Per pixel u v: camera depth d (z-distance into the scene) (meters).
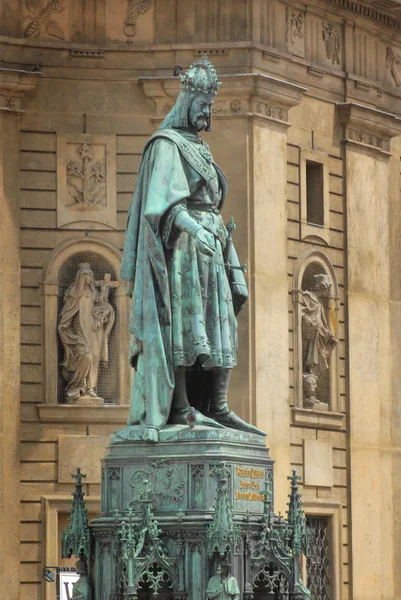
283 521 24.14
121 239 51.97
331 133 55.53
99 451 50.94
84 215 51.88
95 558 23.83
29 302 51.31
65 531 24.03
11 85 51.03
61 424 51.00
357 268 56.12
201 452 23.33
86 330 51.53
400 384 57.69
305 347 54.09
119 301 51.94
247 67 51.62
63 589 46.34
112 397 51.78
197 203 24.56
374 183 57.03
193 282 23.98
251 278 51.16
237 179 51.38
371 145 56.91
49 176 51.78
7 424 50.28
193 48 51.97
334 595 53.69
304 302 53.88
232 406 50.72
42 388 51.03
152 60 52.22
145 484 23.25
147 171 24.44
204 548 22.98
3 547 49.53
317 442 53.47
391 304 57.66
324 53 55.22
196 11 52.16
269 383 51.31
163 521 23.17
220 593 22.67
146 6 52.41
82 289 51.75
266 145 51.97
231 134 51.44
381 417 56.50
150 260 23.94
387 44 57.50
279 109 52.53
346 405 55.38
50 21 52.00
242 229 51.34
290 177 53.47
